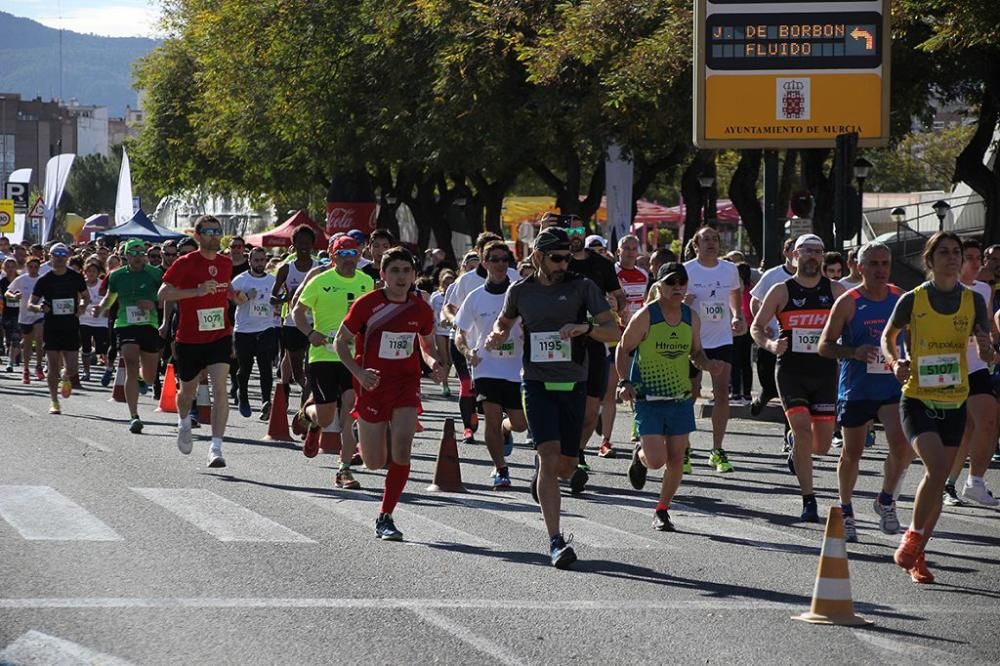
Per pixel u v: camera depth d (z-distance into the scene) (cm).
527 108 6284
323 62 7338
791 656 1224
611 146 5741
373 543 1725
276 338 3331
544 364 1672
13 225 9512
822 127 3916
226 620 1295
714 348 2520
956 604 1477
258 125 7962
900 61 5216
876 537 1900
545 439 1650
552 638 1263
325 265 2620
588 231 7638
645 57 4938
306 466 2466
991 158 6788
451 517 1952
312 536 1758
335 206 7775
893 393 1850
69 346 3522
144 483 2180
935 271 1620
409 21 6650
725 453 2636
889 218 9119
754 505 2156
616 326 1683
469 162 6688
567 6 5291
